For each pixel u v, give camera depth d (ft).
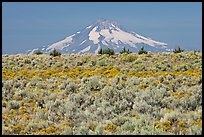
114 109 65.31
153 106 67.56
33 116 64.49
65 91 80.48
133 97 72.90
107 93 75.20
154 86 81.61
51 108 68.08
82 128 54.85
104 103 68.28
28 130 57.31
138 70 118.42
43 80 100.63
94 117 61.98
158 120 59.52
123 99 69.15
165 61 133.59
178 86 84.28
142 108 64.95
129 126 55.31
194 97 69.92
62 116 64.85
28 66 138.51
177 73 105.40
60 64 139.54
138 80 89.30
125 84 87.30
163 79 91.76
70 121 61.82
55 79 99.76
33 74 112.37
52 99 75.97
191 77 93.25
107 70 113.39
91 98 72.84
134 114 63.31
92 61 137.49
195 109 66.13
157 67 123.85
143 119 58.23
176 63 132.26
